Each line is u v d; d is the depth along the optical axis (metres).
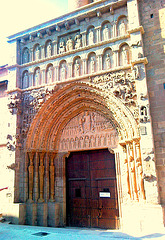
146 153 13.30
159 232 11.84
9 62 20.05
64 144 18.39
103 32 16.94
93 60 16.88
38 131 18.05
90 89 16.44
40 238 11.64
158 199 12.68
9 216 16.78
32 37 19.45
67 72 17.81
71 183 17.95
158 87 14.28
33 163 18.00
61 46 18.34
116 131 16.36
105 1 16.59
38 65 19.03
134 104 14.71
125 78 15.33
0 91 21.02
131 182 14.39
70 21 17.84
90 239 11.25
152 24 15.23
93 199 16.77
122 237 11.42
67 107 18.16
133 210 13.20
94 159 17.39
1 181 18.56
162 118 13.83
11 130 18.50
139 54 14.48
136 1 15.50
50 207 17.20
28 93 18.95
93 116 17.56
